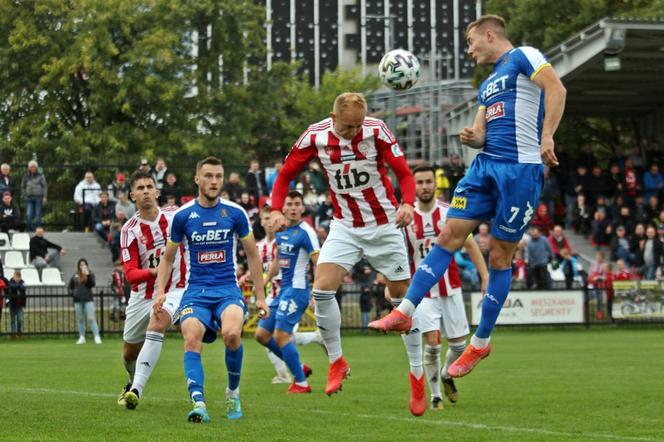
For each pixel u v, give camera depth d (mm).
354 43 166750
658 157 80000
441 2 169000
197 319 22062
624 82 78062
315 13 165750
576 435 19750
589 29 67062
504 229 19062
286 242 30812
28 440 18594
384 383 31797
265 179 74500
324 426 21047
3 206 71250
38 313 64250
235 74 113375
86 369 36969
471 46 19703
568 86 79188
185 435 19312
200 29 111375
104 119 105000
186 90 109125
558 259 68750
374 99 118562
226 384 31875
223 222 22391
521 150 18859
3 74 106500
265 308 23156
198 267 22453
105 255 74000
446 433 20000
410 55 23844
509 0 104125
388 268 22312
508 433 20062
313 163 77750
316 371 37156
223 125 111000
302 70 165125
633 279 65250
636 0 94438
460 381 32219
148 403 25422
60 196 87000
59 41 105250
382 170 21969
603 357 42219
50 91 105688
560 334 59156
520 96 18859
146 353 24000
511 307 61562
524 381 32125
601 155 104625
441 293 25922
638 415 23234
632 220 73250
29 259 68125
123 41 105938
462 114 89375
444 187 73312
